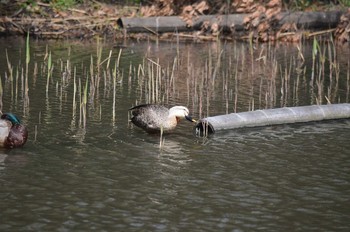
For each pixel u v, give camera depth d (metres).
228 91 18.98
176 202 11.31
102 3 29.45
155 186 11.98
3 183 11.88
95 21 28.11
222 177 12.49
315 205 11.31
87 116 16.19
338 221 10.71
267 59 23.75
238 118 15.61
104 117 16.16
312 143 14.62
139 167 12.92
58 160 13.13
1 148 13.68
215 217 10.77
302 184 12.23
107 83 19.56
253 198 11.55
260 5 28.36
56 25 27.73
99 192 11.63
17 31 27.50
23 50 24.09
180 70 21.58
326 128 15.81
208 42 27.34
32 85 18.92
